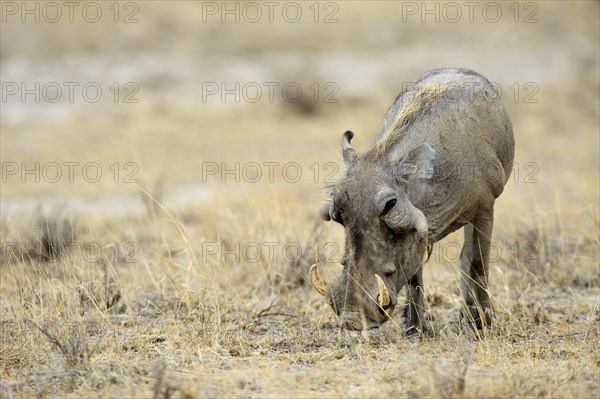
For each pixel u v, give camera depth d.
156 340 24.42
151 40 96.00
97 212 44.62
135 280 30.19
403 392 19.16
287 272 30.95
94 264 30.48
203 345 23.52
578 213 37.62
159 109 78.62
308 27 98.19
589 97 75.19
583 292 29.73
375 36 96.56
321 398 19.20
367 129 68.19
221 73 88.44
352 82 84.94
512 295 29.03
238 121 74.94
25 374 21.42
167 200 46.69
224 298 28.41
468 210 24.03
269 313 26.92
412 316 24.88
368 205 21.39
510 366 20.92
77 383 20.38
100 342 23.77
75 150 64.62
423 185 22.61
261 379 20.44
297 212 37.00
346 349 23.08
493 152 24.67
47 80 86.12
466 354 21.47
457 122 23.84
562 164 54.75
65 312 25.75
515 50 91.81
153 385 20.14
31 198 49.97
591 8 100.31
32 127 73.25
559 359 22.02
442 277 30.95
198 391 19.52
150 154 62.59
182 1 104.00
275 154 61.84
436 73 25.98
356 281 21.16
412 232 21.95
